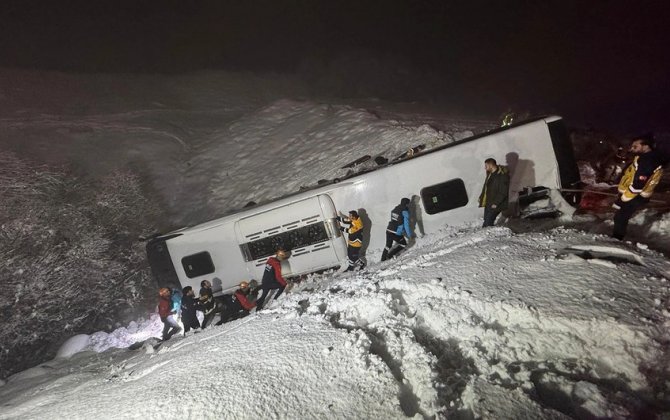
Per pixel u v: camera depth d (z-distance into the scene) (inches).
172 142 887.7
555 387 135.7
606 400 125.2
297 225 373.4
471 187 338.3
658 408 123.3
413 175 350.3
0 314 415.8
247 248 392.2
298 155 710.5
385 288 221.8
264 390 166.2
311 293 263.9
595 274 178.2
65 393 248.2
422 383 148.9
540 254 207.9
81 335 427.2
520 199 323.3
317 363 173.6
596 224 278.2
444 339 172.7
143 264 531.5
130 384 220.1
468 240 254.8
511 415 127.3
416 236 353.4
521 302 168.9
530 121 335.6
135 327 443.5
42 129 859.4
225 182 740.0
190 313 367.6
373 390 152.0
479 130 545.6
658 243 224.7
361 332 181.8
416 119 749.9
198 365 205.0
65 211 505.0
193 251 410.0
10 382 336.8
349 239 349.1
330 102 1003.3
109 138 862.5
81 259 465.1
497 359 155.0
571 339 149.6
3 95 1031.6
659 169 209.3
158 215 663.1
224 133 917.8
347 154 607.5
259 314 261.0
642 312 149.3
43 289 431.8
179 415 165.2
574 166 325.4
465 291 187.6
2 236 437.4
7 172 574.9
